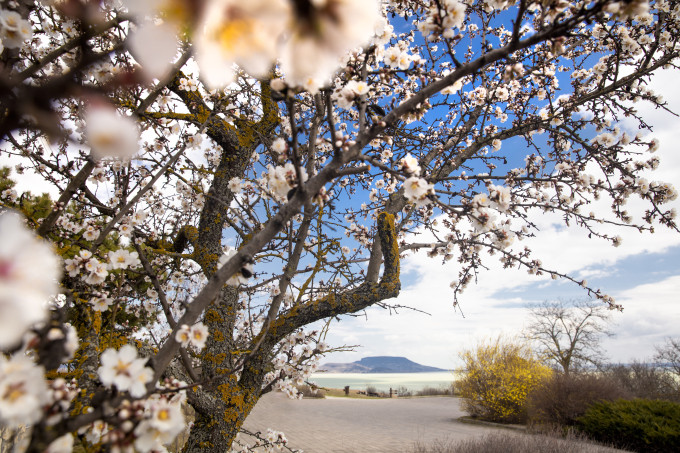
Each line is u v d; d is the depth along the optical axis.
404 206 5.13
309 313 3.57
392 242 4.17
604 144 4.10
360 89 1.70
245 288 3.74
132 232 2.67
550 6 1.40
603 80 4.16
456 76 1.57
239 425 3.15
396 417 15.95
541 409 12.61
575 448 8.08
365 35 0.35
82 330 2.24
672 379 20.23
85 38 0.73
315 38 0.33
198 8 0.29
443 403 22.81
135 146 0.38
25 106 0.56
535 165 5.10
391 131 3.52
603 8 1.22
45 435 1.06
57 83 0.56
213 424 3.04
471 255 4.27
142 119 2.79
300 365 3.53
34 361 1.11
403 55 1.93
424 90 1.60
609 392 12.17
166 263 4.27
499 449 7.58
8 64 1.40
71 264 2.12
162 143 3.47
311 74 0.34
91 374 1.99
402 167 1.69
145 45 0.29
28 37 1.39
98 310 2.37
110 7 1.38
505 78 1.67
